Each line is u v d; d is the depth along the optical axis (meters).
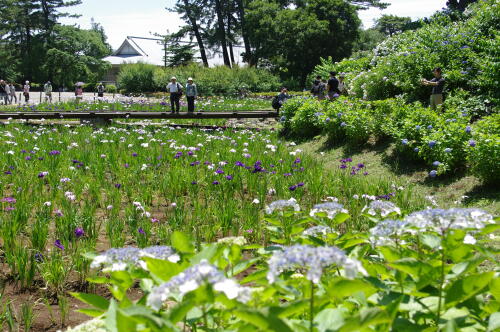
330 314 2.18
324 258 2.02
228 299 2.00
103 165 9.06
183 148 10.88
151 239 5.72
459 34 16.23
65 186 7.68
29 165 8.91
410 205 6.93
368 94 17.38
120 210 7.03
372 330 2.03
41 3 70.81
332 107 13.81
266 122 18.91
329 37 51.22
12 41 71.69
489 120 8.91
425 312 2.40
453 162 8.62
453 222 2.55
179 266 2.38
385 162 10.40
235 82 40.94
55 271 4.45
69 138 12.77
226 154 10.58
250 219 5.92
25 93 31.61
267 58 54.06
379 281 2.66
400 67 16.17
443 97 13.75
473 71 14.23
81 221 5.75
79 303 4.29
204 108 24.92
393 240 3.10
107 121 17.55
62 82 60.62
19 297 4.29
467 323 2.37
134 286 4.64
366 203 6.23
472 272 2.81
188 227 5.70
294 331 1.86
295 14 51.88
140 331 1.95
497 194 7.40
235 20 57.28
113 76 74.38
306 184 8.28
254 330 1.94
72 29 71.06
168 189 8.16
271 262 2.14
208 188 7.87
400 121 11.02
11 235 5.02
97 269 4.67
